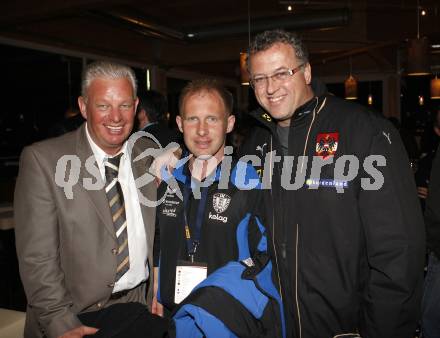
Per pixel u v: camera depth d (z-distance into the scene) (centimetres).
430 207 185
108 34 695
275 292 142
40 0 471
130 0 448
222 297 132
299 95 145
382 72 973
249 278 137
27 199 137
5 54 588
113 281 146
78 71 696
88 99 142
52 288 135
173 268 154
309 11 562
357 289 145
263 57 142
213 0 570
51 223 138
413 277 136
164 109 311
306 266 144
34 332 146
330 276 141
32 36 587
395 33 635
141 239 155
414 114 979
